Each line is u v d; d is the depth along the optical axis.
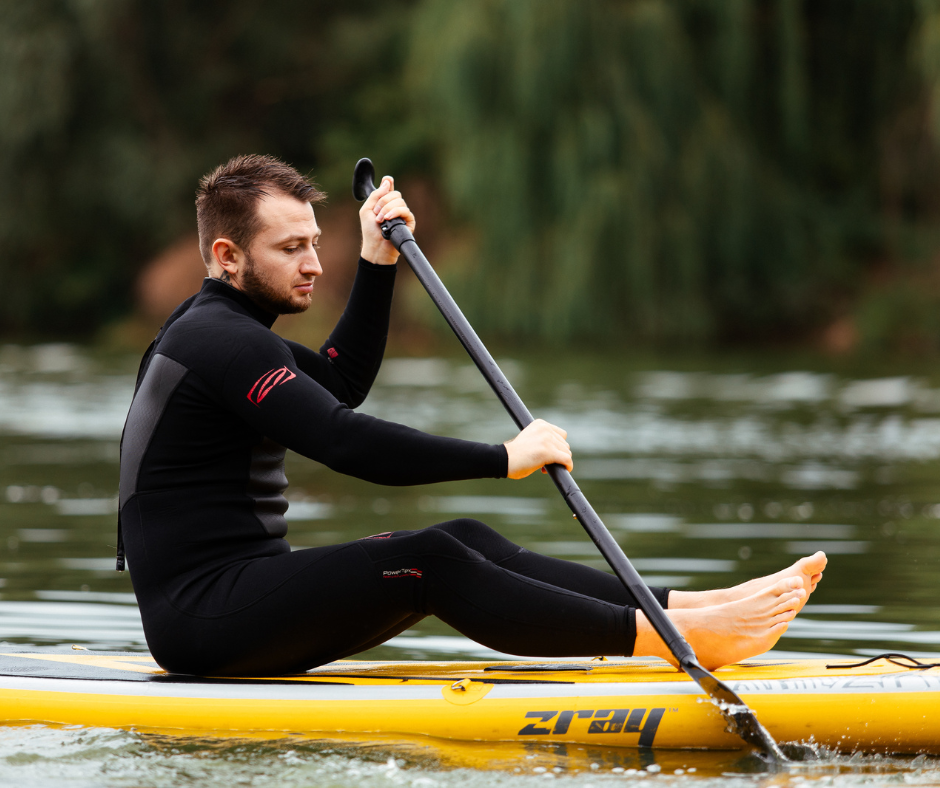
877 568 16.70
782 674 9.27
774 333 72.19
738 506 23.16
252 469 9.56
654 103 63.12
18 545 18.89
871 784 8.09
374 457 8.88
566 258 62.69
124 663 10.13
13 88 84.12
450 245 74.56
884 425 38.22
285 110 100.12
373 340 11.12
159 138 93.44
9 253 91.31
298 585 9.12
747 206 64.81
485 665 10.09
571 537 19.44
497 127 64.25
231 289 9.81
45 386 52.94
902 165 74.00
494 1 64.62
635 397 46.22
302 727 8.99
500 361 61.72
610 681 9.27
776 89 68.88
